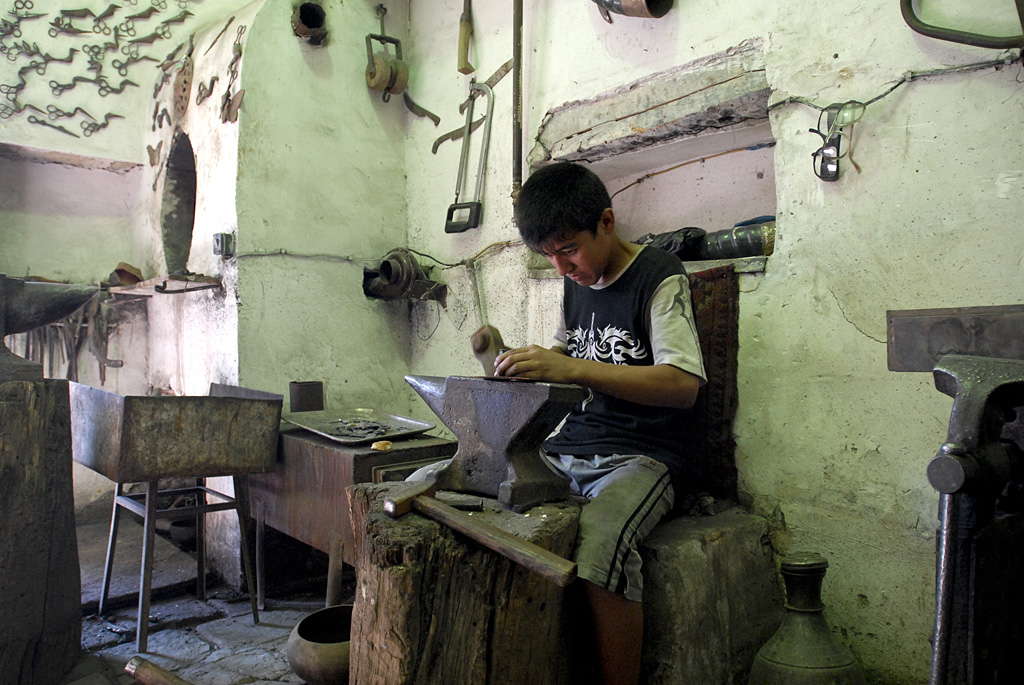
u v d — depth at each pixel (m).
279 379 3.06
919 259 1.81
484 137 3.06
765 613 2.01
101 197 3.78
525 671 1.48
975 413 1.07
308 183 3.16
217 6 3.76
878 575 1.89
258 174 2.99
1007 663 1.11
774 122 2.09
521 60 2.86
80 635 2.23
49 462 2.09
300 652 1.67
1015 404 1.11
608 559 1.51
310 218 3.17
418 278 3.21
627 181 2.99
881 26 1.87
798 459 2.05
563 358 1.64
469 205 3.08
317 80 3.20
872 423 1.90
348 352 3.30
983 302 1.71
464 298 3.20
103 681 2.11
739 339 2.19
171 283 3.08
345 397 3.28
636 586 1.55
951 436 1.08
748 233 2.22
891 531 1.87
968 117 1.73
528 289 2.88
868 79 1.90
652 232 2.90
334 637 1.86
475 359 3.14
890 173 1.86
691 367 1.71
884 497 1.88
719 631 1.80
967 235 1.73
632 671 1.55
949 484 1.02
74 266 3.69
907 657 1.84
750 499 2.16
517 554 1.18
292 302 3.11
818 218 2.01
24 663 2.00
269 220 3.03
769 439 2.12
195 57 3.31
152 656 2.28
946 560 1.07
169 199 3.47
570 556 1.52
